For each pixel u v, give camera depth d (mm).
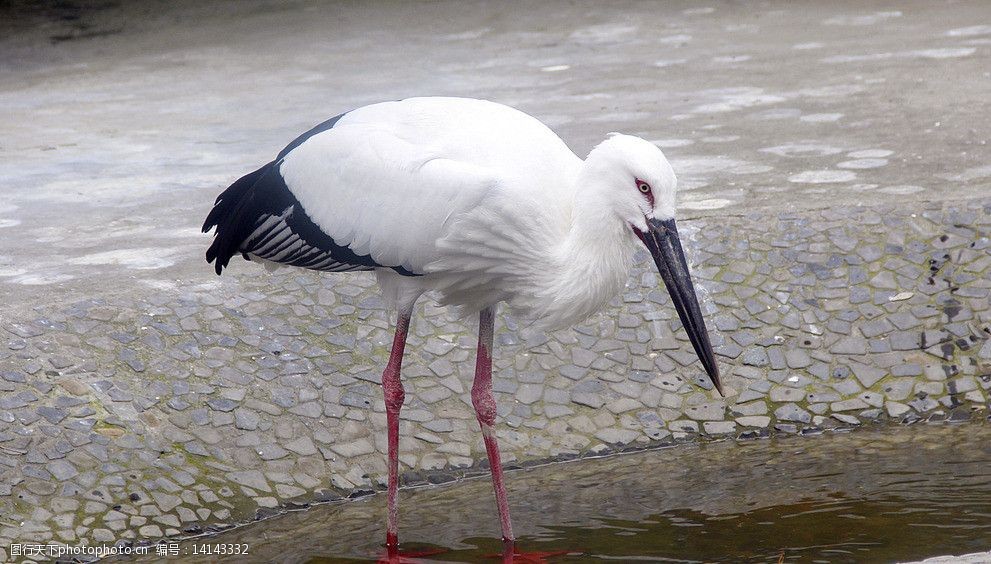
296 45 28969
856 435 10578
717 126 17406
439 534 9164
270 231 9617
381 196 8789
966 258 12078
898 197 13227
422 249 8734
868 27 25516
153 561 8852
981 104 17391
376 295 11953
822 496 9391
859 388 11055
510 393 11039
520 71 23453
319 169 9164
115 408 10203
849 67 21156
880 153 15195
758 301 11883
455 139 8711
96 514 9227
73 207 15141
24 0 37219
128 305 11438
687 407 10969
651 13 29953
